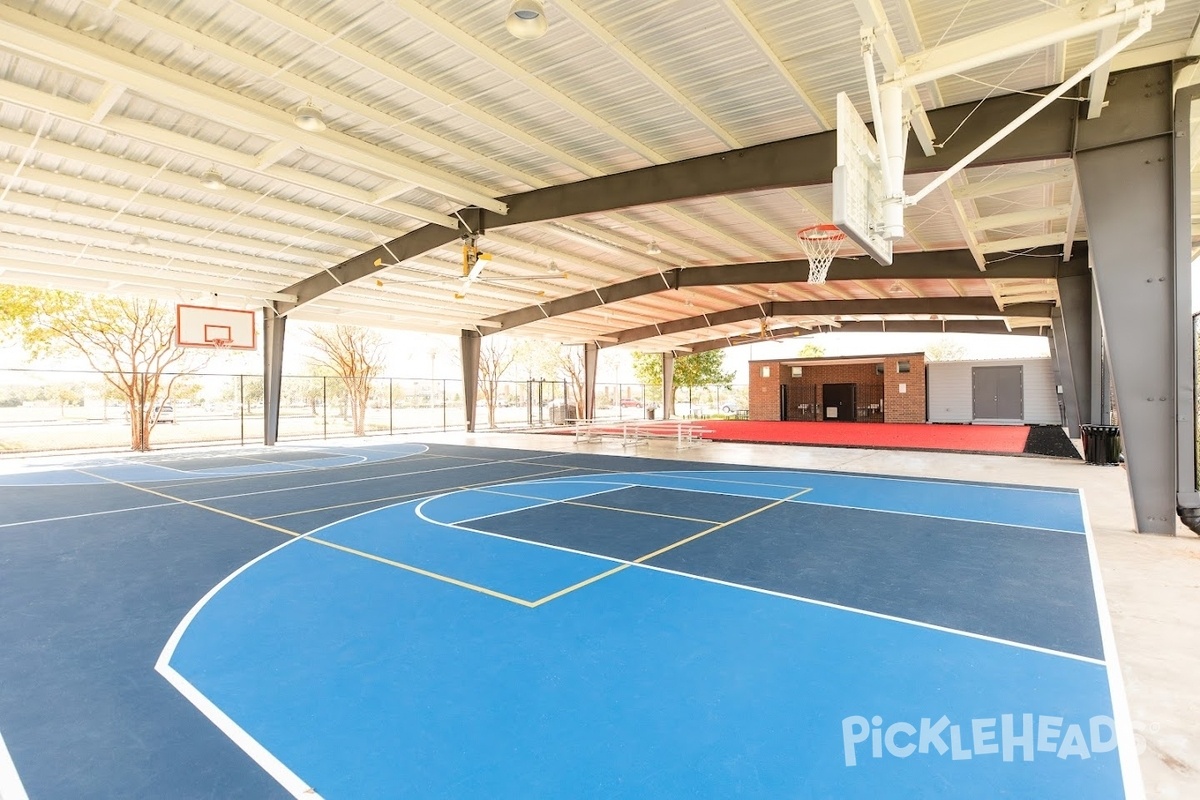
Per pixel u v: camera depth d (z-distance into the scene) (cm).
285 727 272
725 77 666
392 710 285
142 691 308
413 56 631
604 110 744
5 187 933
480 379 3434
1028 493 888
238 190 1015
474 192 1006
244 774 239
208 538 648
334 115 755
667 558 549
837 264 1484
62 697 302
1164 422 617
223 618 410
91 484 1071
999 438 1850
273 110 735
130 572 522
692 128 791
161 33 590
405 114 761
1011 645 352
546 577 495
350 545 610
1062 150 650
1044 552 560
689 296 2052
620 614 408
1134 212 618
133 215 1084
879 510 769
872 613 406
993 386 2580
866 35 468
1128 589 453
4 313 1633
